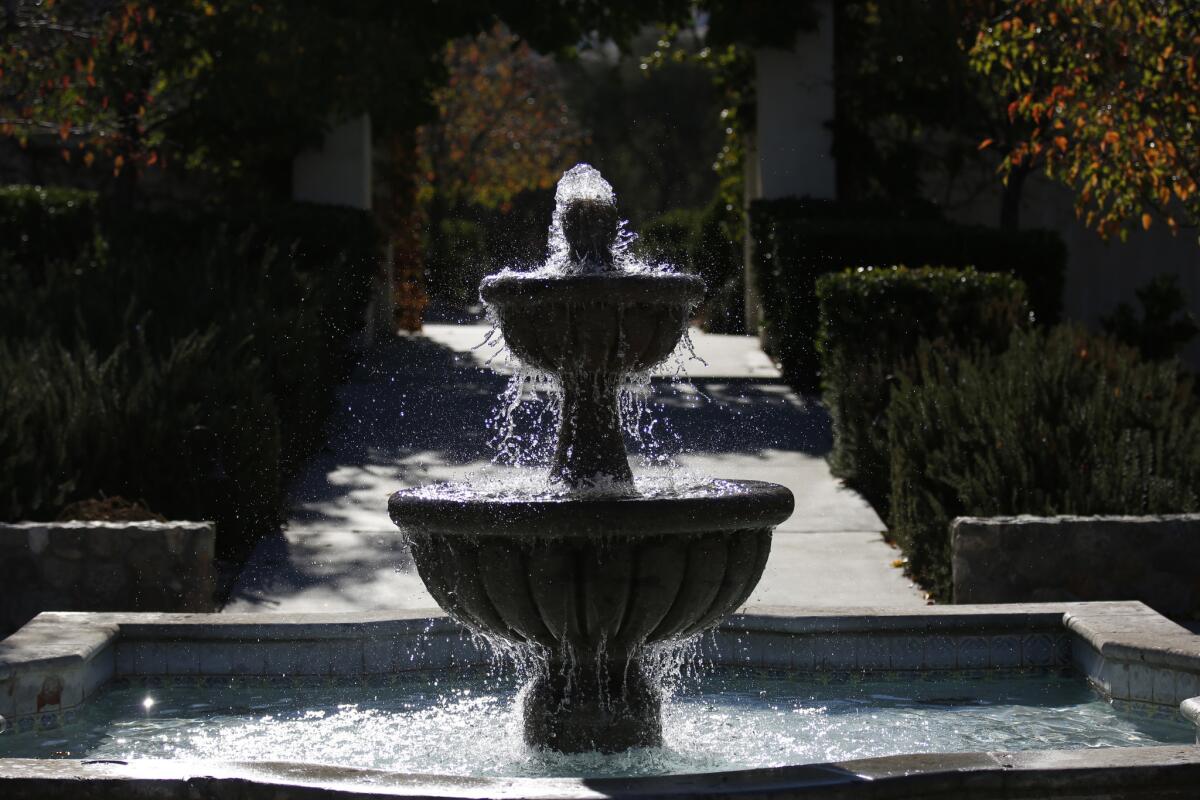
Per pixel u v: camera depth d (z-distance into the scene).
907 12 15.82
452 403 12.79
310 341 11.05
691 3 15.94
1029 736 4.95
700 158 40.81
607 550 4.27
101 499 8.23
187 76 15.06
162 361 9.21
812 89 16.16
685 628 4.51
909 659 5.89
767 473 10.62
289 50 14.34
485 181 34.34
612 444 4.73
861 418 10.12
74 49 12.91
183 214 14.59
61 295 11.23
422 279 18.75
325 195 16.66
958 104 16.31
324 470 10.53
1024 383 8.74
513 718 5.04
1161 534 7.16
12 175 20.73
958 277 11.43
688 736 4.95
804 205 15.64
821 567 8.24
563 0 16.20
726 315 18.88
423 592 7.65
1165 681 5.21
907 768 3.54
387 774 3.54
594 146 40.66
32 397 8.49
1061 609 5.93
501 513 4.23
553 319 4.56
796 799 3.41
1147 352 14.98
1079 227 16.66
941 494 8.18
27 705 5.15
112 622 5.83
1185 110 9.48
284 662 5.84
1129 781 3.54
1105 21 9.48
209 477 8.58
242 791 3.49
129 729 5.15
